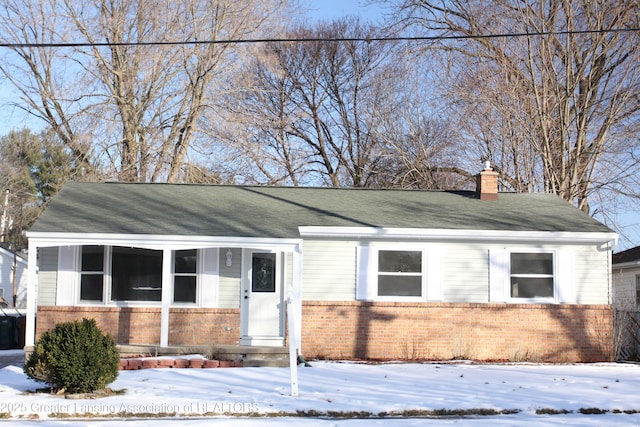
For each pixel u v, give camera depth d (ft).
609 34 89.45
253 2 105.09
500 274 63.16
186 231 57.98
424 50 104.06
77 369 41.52
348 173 132.05
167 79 103.91
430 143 107.65
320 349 61.21
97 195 68.85
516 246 63.57
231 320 60.44
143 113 103.19
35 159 164.04
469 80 94.89
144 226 58.75
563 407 39.83
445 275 62.95
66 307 59.47
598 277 63.72
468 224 63.52
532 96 89.92
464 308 62.44
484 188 73.00
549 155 87.92
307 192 73.87
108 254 60.64
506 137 92.79
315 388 44.39
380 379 48.29
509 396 42.65
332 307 61.62
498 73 91.04
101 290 60.44
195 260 61.16
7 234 164.76
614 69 91.50
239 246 57.67
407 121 108.47
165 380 46.96
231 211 65.31
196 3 102.12
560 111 87.92
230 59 106.11
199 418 36.73
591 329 63.10
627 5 87.61
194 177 105.50
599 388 46.01
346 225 61.87
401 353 61.62
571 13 86.74
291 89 131.03
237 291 61.05
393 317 61.93
